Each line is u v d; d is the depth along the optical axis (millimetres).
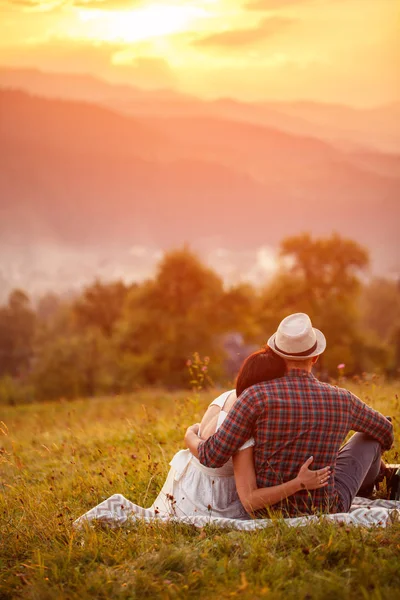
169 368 52188
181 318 53688
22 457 9008
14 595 3793
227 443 4301
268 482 4348
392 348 56094
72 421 13578
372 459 4750
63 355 62312
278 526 4125
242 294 55562
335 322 52812
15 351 127375
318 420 4277
